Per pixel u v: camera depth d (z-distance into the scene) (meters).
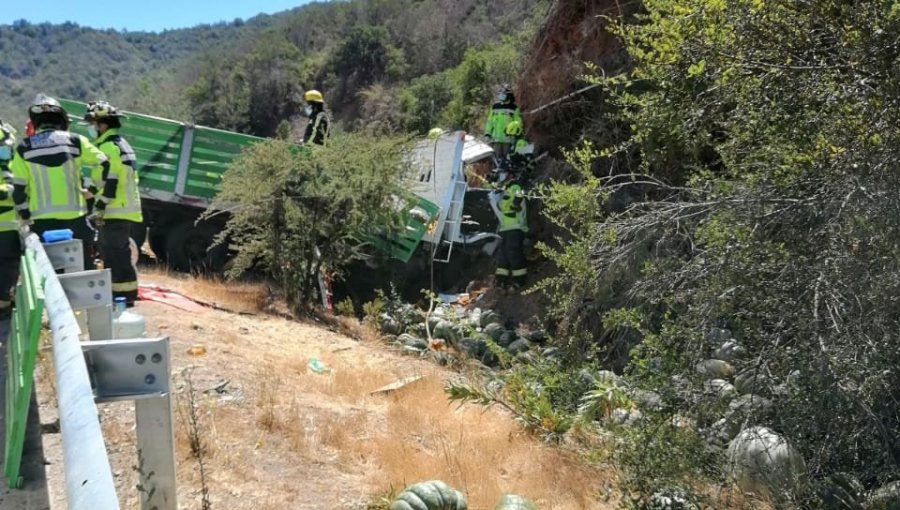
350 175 11.01
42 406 5.15
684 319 4.87
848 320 4.29
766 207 4.82
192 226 12.55
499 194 13.07
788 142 4.78
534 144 14.66
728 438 4.84
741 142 5.09
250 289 11.26
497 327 11.07
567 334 7.25
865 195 4.27
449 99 33.09
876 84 4.42
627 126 12.01
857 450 4.52
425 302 13.15
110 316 4.57
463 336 10.33
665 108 5.19
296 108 54.91
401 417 6.19
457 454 5.47
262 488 4.66
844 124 4.46
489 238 13.66
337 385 6.96
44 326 6.44
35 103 7.66
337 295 13.09
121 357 3.12
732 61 4.70
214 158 12.39
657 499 4.66
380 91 45.56
